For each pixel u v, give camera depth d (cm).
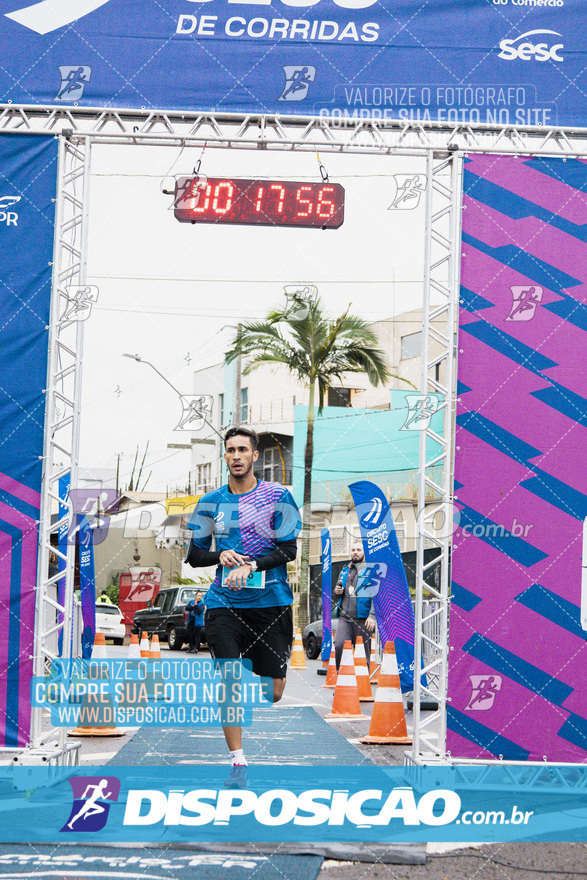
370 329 2144
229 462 563
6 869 389
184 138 636
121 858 409
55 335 618
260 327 2094
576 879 394
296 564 2184
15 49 642
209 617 559
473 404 616
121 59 644
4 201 627
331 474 2252
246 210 654
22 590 605
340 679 932
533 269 629
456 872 402
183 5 650
